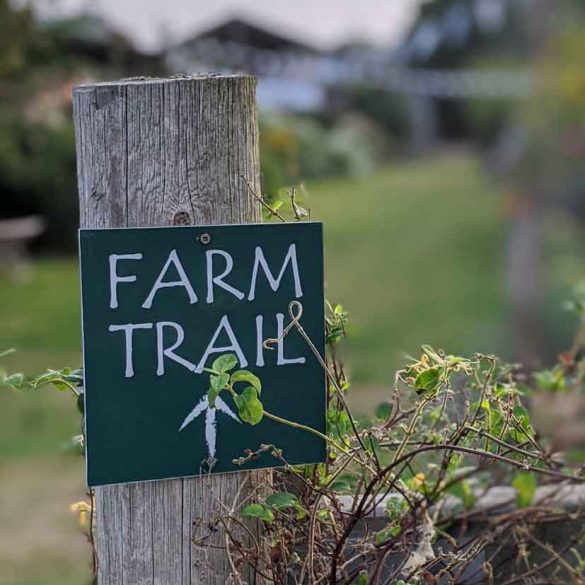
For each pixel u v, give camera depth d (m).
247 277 1.88
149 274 1.84
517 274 9.27
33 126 11.25
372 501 1.96
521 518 2.39
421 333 10.63
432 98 33.81
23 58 6.94
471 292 12.49
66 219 16.03
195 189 1.90
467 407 2.09
